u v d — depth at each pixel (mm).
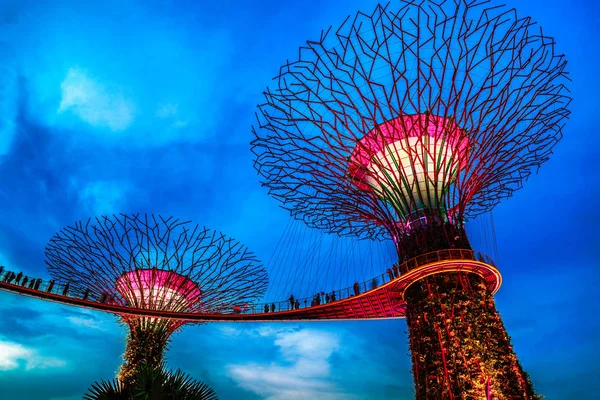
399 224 25891
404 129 23250
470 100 22594
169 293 35094
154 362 33875
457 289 22625
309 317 33219
